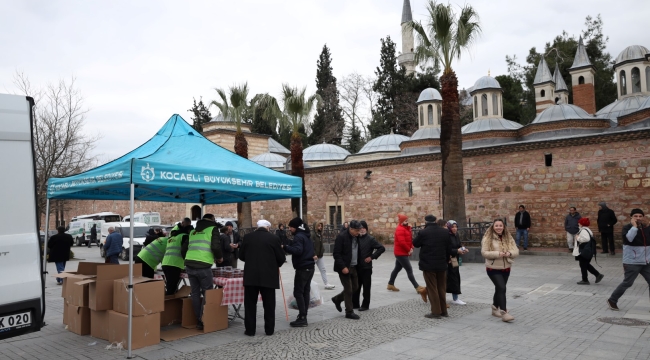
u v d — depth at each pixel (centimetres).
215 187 808
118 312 728
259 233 775
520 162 2197
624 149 1902
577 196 2012
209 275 801
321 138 5984
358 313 920
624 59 2847
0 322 525
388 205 2750
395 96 5456
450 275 973
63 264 1553
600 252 1845
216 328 795
